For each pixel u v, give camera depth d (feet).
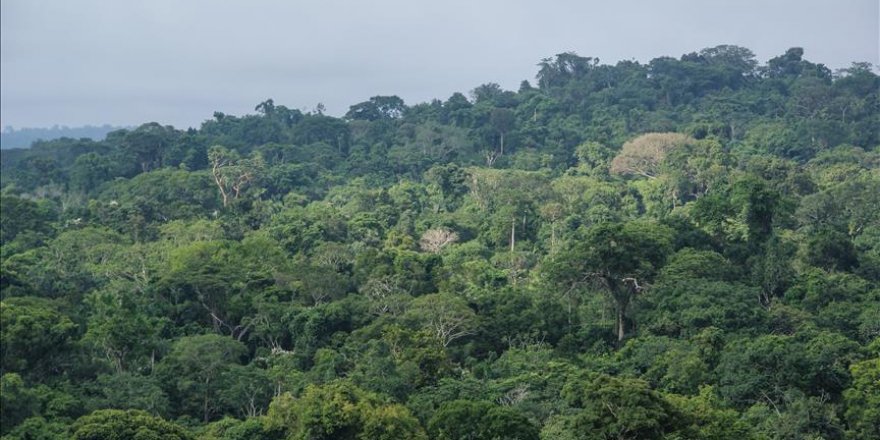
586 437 274.57
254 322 435.53
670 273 428.97
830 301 418.51
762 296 437.17
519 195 615.57
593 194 650.84
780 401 332.19
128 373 370.12
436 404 335.26
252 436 319.68
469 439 295.48
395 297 438.40
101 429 297.74
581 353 409.28
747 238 477.36
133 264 529.04
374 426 300.61
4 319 369.09
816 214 545.85
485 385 350.84
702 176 654.94
